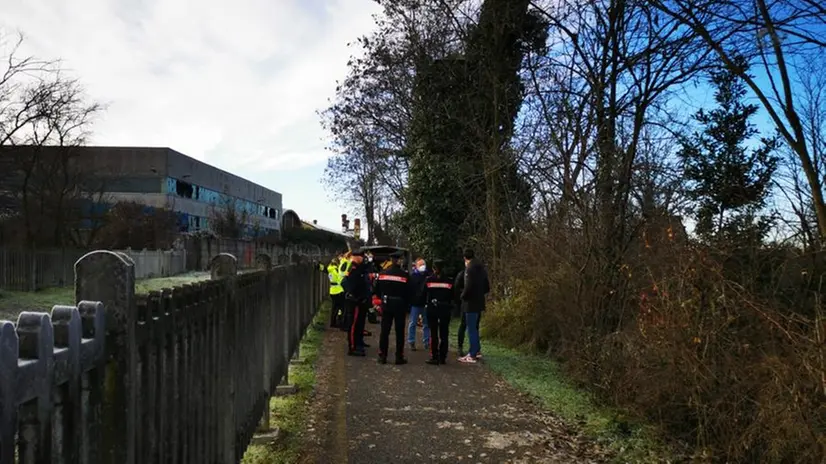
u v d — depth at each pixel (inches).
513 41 536.4
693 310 216.1
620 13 349.4
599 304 315.3
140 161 2613.2
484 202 643.5
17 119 1223.5
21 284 958.4
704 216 344.2
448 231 720.3
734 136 398.0
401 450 220.1
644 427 236.7
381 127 959.6
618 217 334.0
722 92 405.4
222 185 3257.9
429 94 701.3
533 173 408.8
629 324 279.6
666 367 225.6
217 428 148.8
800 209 295.3
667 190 337.7
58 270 1081.4
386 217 1899.6
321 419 255.4
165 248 1951.3
